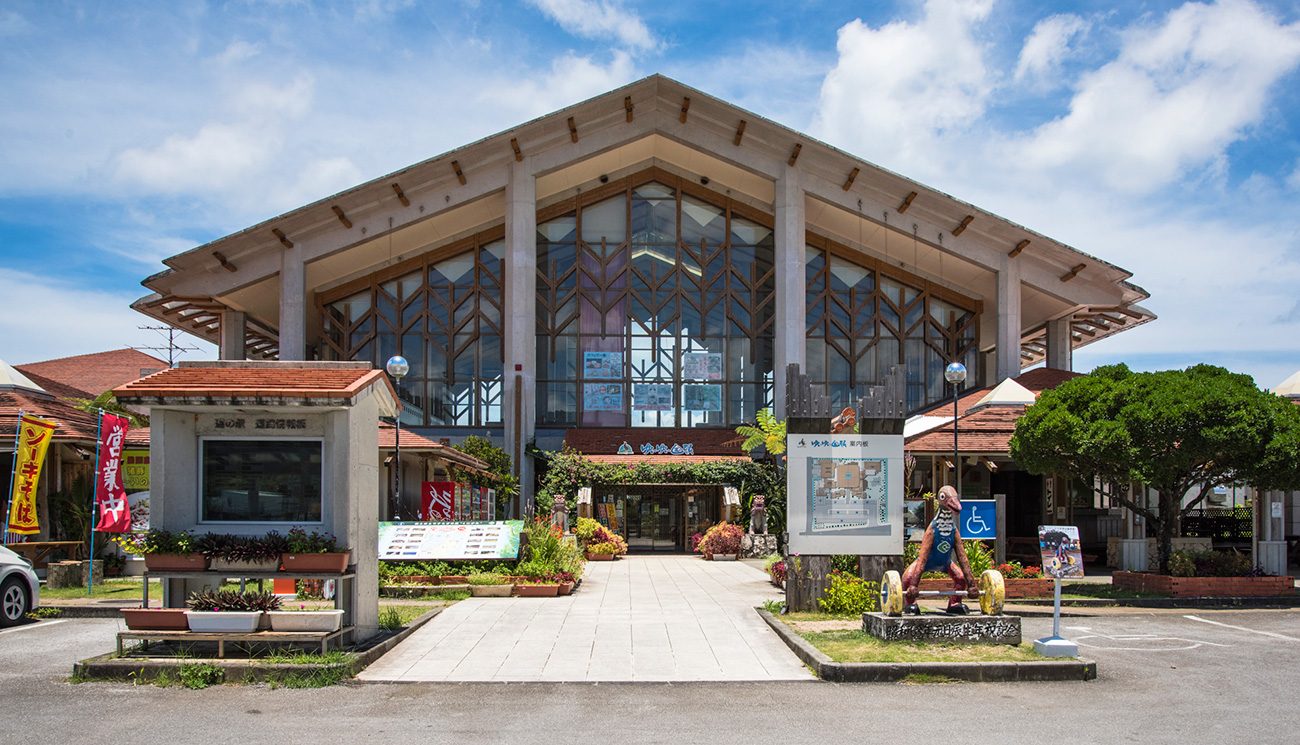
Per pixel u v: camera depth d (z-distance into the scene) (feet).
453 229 127.44
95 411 92.99
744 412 127.65
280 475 39.91
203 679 34.91
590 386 126.62
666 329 128.47
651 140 126.31
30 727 29.14
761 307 129.90
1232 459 61.11
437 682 35.81
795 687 35.19
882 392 52.39
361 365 42.19
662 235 130.52
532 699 33.22
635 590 67.15
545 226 130.00
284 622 37.96
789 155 121.80
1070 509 96.48
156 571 38.22
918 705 32.48
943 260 129.08
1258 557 71.41
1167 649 44.27
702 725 29.73
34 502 62.39
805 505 51.83
